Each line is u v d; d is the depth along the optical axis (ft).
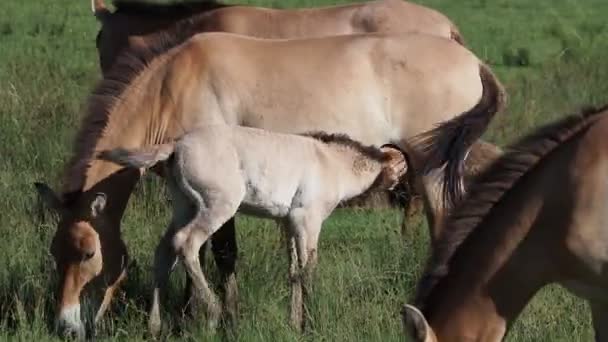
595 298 26.00
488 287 25.62
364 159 36.60
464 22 101.71
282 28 45.83
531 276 25.72
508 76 76.95
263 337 33.14
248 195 34.68
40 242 38.88
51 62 72.28
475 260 25.73
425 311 25.68
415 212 42.75
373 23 46.14
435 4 113.29
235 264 37.06
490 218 25.94
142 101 36.96
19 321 33.63
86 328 33.88
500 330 25.77
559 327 32.83
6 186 45.73
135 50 38.65
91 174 34.78
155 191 45.24
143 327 34.55
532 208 25.61
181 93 37.47
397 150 38.22
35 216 41.73
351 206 46.47
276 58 38.63
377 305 34.58
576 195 25.17
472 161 39.19
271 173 34.73
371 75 39.06
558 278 25.82
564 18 105.60
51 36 89.66
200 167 33.71
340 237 43.75
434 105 39.19
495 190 26.11
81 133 36.24
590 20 103.96
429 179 37.91
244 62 38.37
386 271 37.37
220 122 37.93
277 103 38.32
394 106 39.22
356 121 38.81
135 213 43.21
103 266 34.40
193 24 46.37
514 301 25.77
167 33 46.55
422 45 39.52
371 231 44.73
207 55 38.11
